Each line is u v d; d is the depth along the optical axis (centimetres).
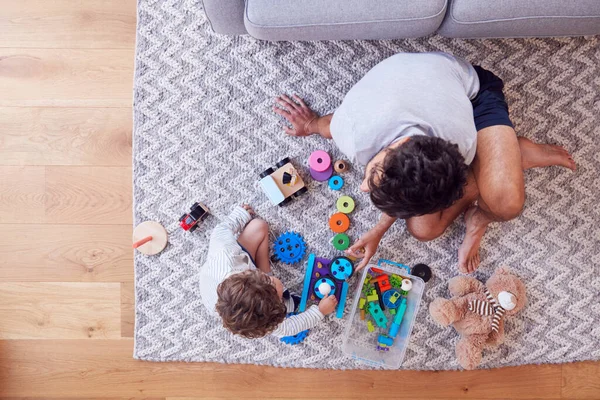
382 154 101
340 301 142
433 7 115
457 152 93
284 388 147
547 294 145
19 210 148
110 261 148
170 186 147
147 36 146
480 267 146
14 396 147
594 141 144
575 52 144
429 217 130
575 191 144
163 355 147
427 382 147
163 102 146
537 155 138
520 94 144
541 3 114
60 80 147
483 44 145
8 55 147
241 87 146
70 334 148
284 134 146
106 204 148
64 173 148
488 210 128
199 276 143
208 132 147
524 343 146
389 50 146
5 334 148
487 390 147
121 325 148
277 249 144
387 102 105
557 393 146
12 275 148
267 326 118
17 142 148
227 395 147
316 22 116
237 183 146
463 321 139
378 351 145
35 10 147
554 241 145
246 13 117
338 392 147
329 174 144
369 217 146
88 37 147
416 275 145
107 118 147
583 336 145
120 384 148
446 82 110
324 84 146
